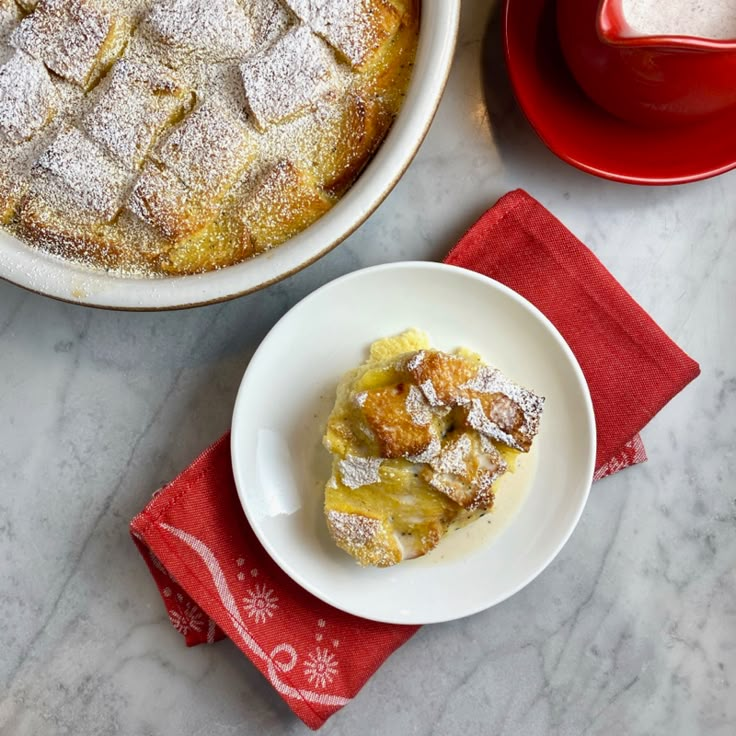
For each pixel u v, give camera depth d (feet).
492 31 1.82
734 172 1.87
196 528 1.77
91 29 1.57
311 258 1.59
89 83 1.61
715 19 1.68
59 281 1.60
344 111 1.60
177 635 1.87
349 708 1.88
